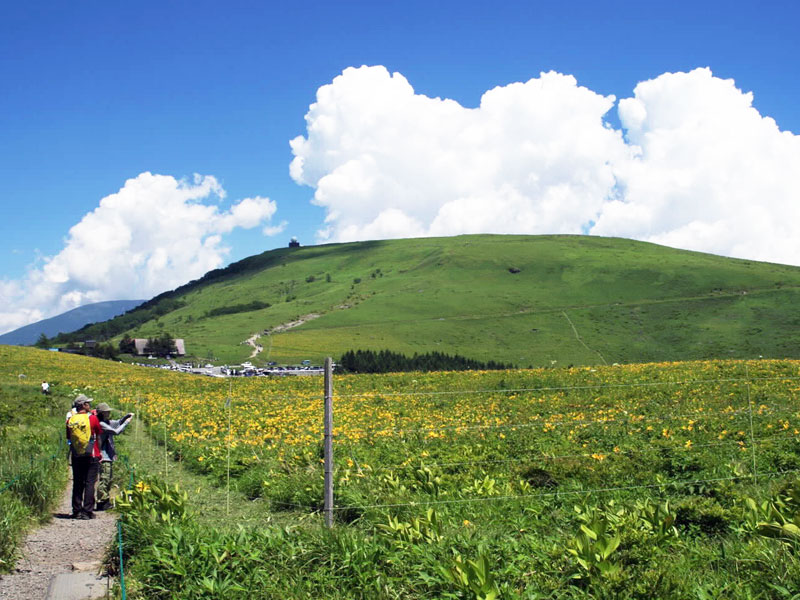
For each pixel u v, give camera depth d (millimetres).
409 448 15312
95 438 11172
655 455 12633
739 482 10727
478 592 6027
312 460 13727
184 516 8539
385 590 6363
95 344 198500
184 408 30109
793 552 6855
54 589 7035
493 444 15352
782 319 199000
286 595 6344
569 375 34625
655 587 6094
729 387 24156
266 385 43688
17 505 9758
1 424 23734
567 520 9125
